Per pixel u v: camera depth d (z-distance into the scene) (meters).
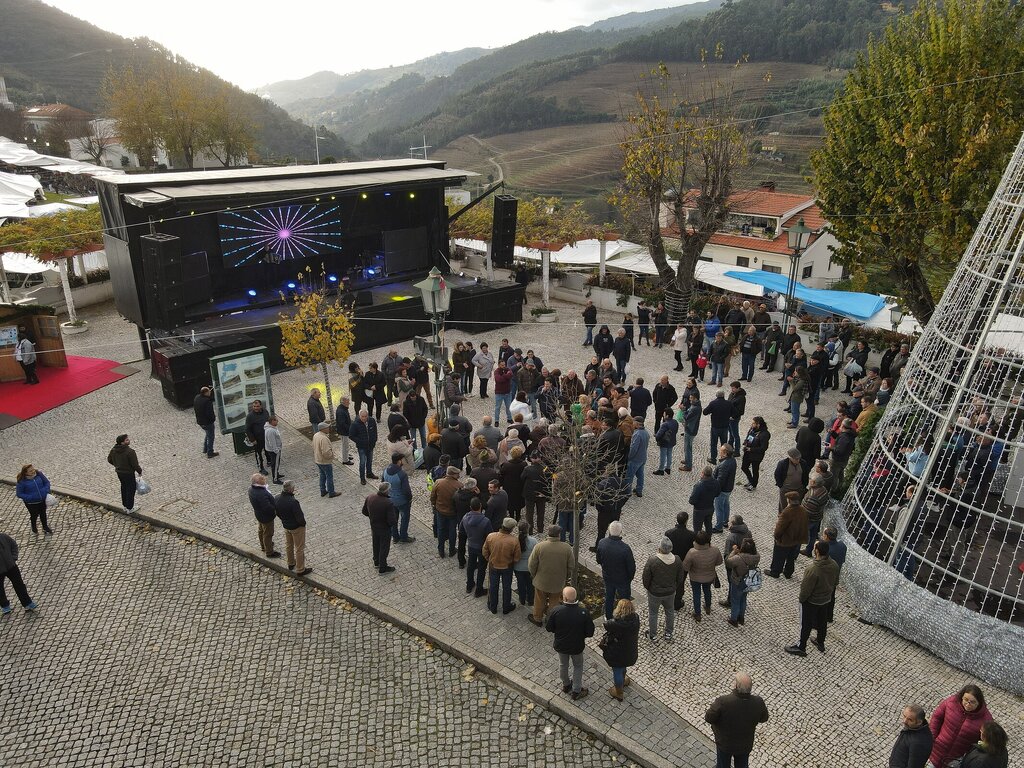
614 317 25.47
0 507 13.15
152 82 56.91
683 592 10.00
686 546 9.64
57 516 12.82
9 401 17.86
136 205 18.64
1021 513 11.10
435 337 14.67
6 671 9.02
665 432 13.48
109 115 60.25
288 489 10.52
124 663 9.16
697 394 13.67
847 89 18.12
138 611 10.20
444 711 8.31
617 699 8.28
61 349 19.86
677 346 19.64
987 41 15.21
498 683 8.72
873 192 17.12
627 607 7.89
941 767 6.73
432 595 10.38
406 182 23.27
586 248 29.80
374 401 16.69
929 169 15.75
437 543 11.74
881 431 11.34
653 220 22.84
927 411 10.53
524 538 9.62
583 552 11.34
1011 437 11.28
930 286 17.52
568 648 7.97
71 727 8.13
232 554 11.64
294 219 23.67
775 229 39.84
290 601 10.42
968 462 10.95
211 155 62.25
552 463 11.11
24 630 9.79
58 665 9.12
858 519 11.16
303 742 7.90
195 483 13.91
